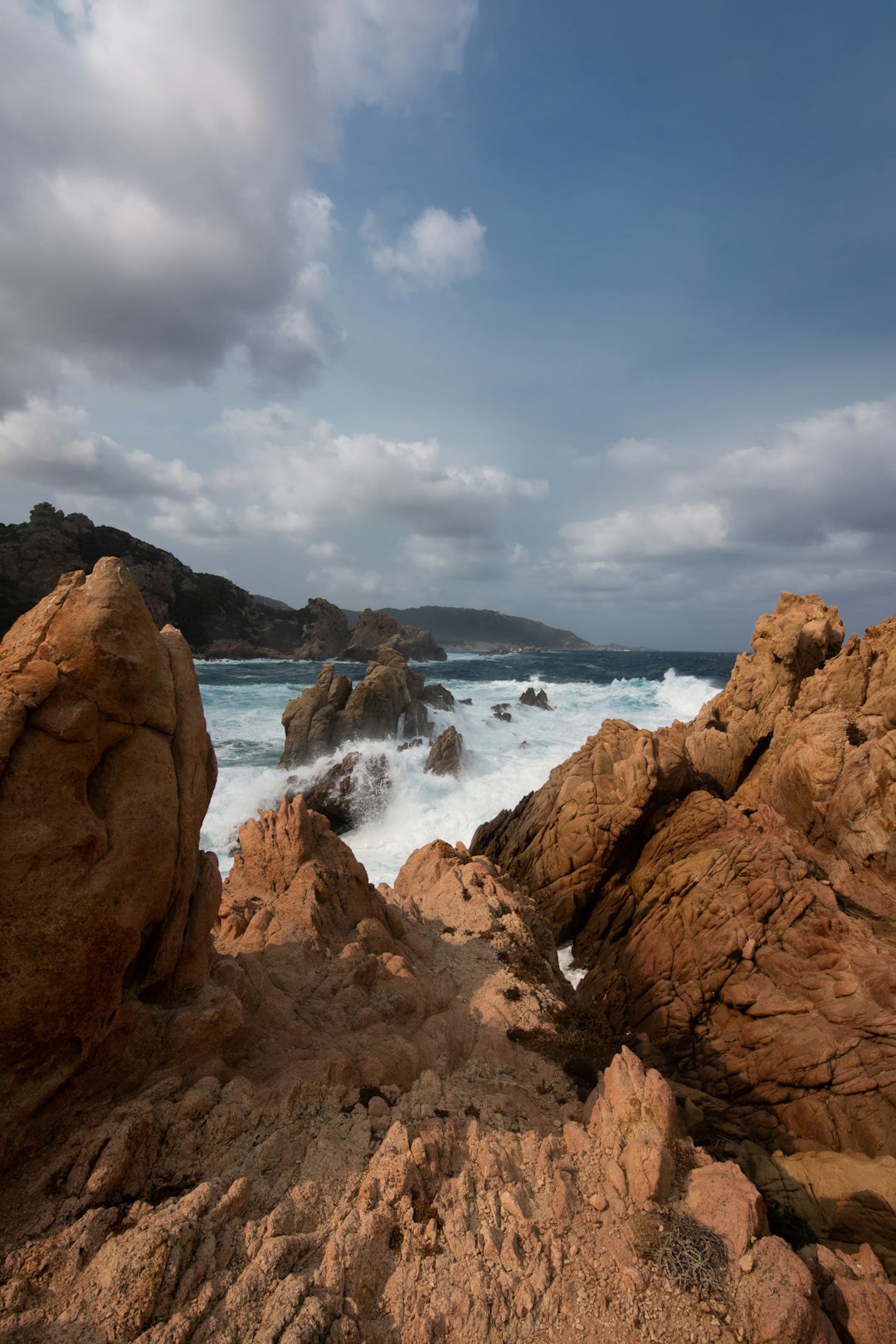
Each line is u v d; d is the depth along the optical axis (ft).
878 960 45.70
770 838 61.46
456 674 368.48
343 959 38.06
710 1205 24.95
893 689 69.87
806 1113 40.78
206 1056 26.84
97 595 23.50
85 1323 17.24
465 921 52.34
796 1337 20.94
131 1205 20.70
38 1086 21.30
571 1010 44.16
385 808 123.85
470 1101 30.25
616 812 68.54
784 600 97.19
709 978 50.93
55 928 20.83
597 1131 28.73
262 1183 22.82
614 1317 21.26
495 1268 22.09
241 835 47.96
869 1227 31.50
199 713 28.81
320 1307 18.90
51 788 21.43
